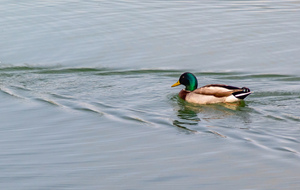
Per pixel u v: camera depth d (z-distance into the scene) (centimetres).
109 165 1194
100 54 2086
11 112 1567
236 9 2669
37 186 1094
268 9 2672
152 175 1138
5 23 2411
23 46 2167
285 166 1166
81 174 1147
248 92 1581
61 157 1245
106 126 1449
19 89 1778
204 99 1625
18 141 1348
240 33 2308
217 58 2042
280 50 2116
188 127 1428
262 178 1113
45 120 1499
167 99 1677
